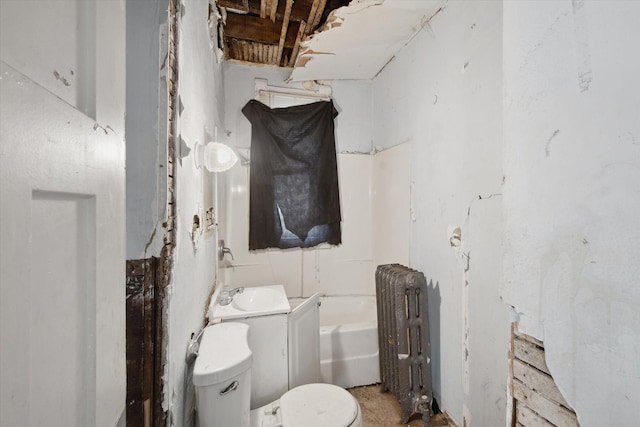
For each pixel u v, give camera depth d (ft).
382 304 6.47
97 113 1.45
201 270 4.76
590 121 1.99
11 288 0.91
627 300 1.78
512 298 2.61
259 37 7.15
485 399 4.69
